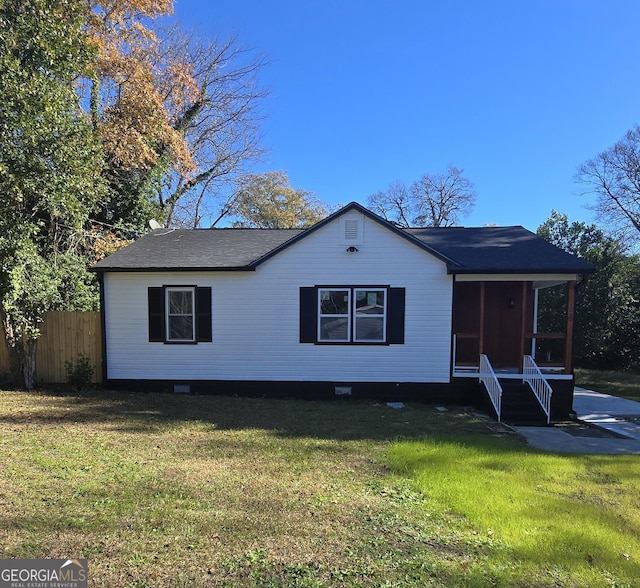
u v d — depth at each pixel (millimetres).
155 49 20312
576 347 21531
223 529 3758
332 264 11250
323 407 9977
